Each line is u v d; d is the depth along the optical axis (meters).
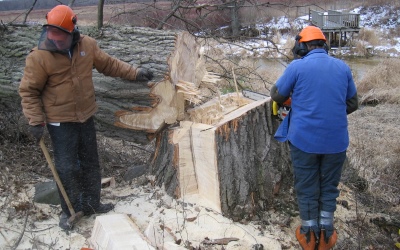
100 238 3.46
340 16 20.75
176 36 4.32
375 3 25.70
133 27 4.71
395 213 4.58
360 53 19.19
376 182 5.39
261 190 4.06
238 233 3.69
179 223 3.80
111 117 4.34
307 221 3.50
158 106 4.18
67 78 3.47
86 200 3.92
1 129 5.56
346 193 4.78
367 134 7.84
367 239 4.01
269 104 4.05
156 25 7.07
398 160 6.10
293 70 3.40
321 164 3.50
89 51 3.57
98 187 3.94
